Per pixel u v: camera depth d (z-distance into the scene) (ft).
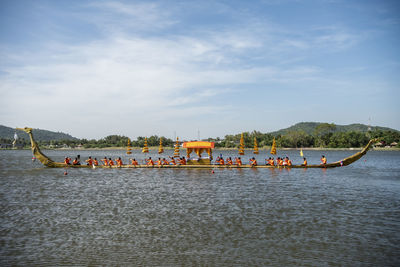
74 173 155.74
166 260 42.98
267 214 67.62
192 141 183.42
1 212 69.72
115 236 52.80
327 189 103.50
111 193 95.71
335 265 41.52
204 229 56.49
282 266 41.19
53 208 74.02
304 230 55.98
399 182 122.72
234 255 44.62
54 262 42.34
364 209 72.90
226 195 92.02
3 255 44.57
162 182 121.90
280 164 177.58
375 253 45.57
